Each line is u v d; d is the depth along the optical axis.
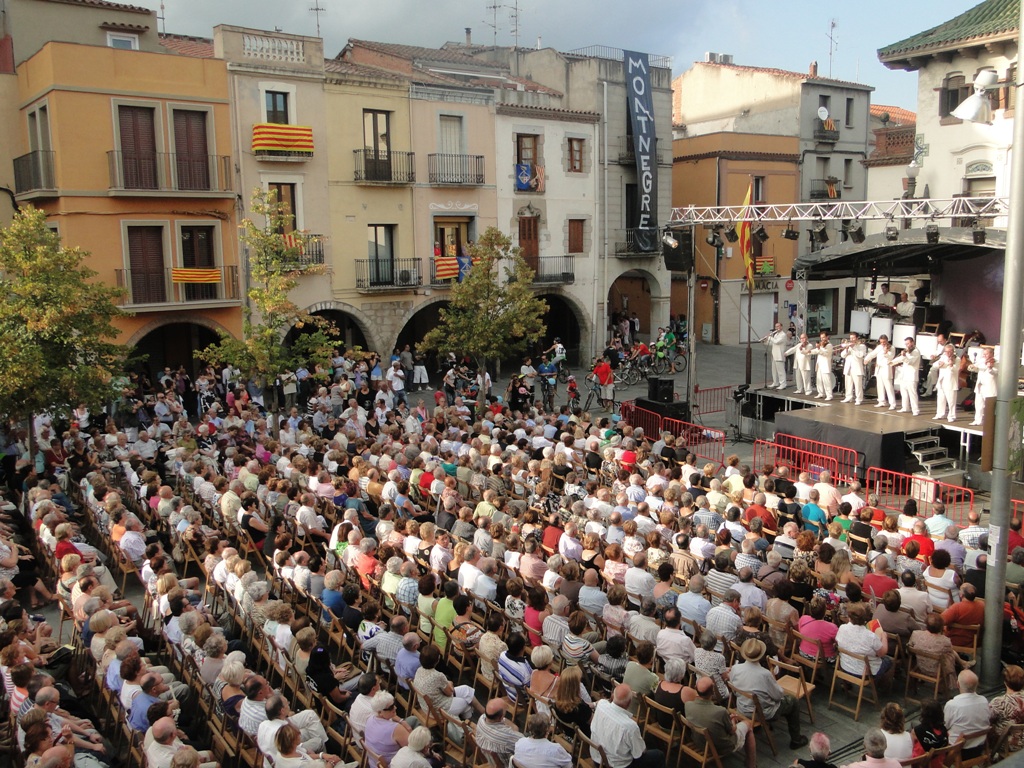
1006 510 10.16
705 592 10.90
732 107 46.81
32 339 16.31
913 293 29.42
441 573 11.22
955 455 20.00
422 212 31.11
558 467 16.36
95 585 10.20
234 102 26.52
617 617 9.95
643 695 8.54
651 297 39.12
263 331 20.83
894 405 21.22
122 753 8.59
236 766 8.06
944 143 27.17
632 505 13.60
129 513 12.71
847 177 46.12
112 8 27.89
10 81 26.31
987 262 25.06
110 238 24.88
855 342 21.98
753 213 24.50
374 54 34.25
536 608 9.94
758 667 8.71
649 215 36.78
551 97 34.88
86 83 24.00
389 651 9.34
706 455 21.97
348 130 29.03
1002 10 25.73
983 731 7.97
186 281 25.73
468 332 25.38
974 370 19.80
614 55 36.16
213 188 26.19
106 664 8.75
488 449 16.67
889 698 10.13
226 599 11.02
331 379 27.86
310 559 11.27
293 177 27.89
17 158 25.95
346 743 8.06
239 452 16.55
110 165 24.56
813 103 43.81
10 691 8.12
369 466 15.30
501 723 7.69
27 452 18.47
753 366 36.47
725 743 8.06
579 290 36.06
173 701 8.16
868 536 13.10
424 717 8.72
